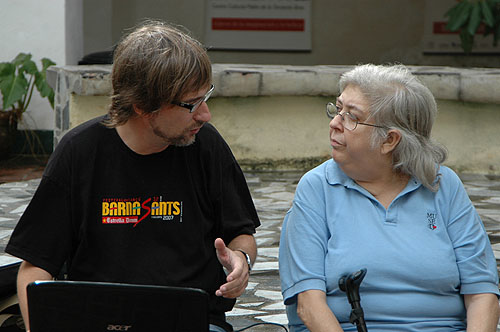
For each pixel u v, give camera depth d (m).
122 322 2.28
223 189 2.83
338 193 2.80
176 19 14.40
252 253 2.83
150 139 2.63
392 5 14.99
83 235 2.68
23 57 10.38
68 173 2.67
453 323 2.74
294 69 8.95
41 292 2.30
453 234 2.79
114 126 2.60
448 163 8.99
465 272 2.75
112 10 13.61
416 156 2.71
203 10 14.50
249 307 4.30
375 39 15.07
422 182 2.75
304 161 9.09
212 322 2.78
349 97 2.73
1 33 10.68
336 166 2.85
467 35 13.34
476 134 8.92
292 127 9.03
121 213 2.69
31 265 2.67
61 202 2.67
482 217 6.74
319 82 8.76
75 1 11.69
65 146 2.69
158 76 2.46
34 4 10.68
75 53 11.62
